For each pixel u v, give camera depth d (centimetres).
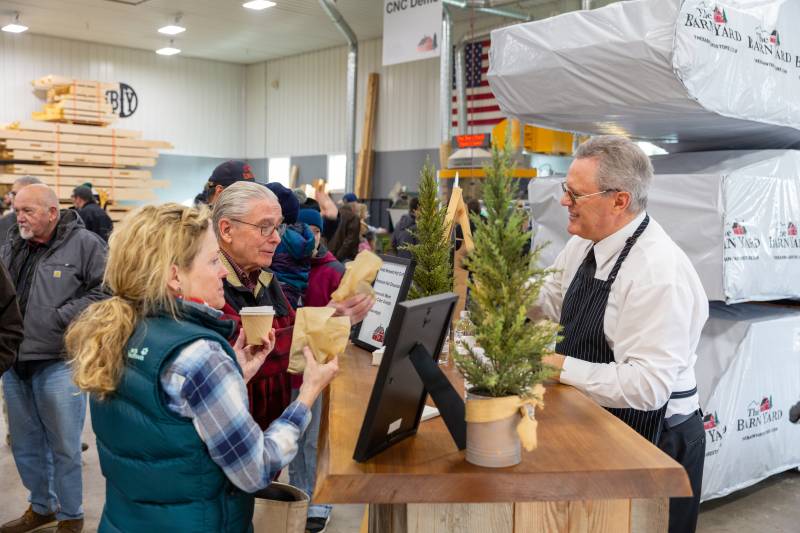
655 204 296
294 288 292
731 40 262
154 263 139
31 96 1418
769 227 300
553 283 240
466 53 1184
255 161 1692
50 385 301
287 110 1602
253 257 218
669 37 246
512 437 125
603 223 198
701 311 200
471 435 125
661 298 183
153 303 140
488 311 128
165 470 135
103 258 308
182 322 140
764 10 279
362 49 1412
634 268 192
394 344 120
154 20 1302
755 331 335
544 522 134
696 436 212
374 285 220
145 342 136
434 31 833
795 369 364
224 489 140
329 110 1509
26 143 973
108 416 140
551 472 123
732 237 282
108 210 1048
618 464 127
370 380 179
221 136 1670
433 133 1288
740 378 332
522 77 296
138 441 135
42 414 305
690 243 287
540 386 130
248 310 175
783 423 362
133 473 138
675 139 349
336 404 158
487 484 121
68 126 1008
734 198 281
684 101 254
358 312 212
